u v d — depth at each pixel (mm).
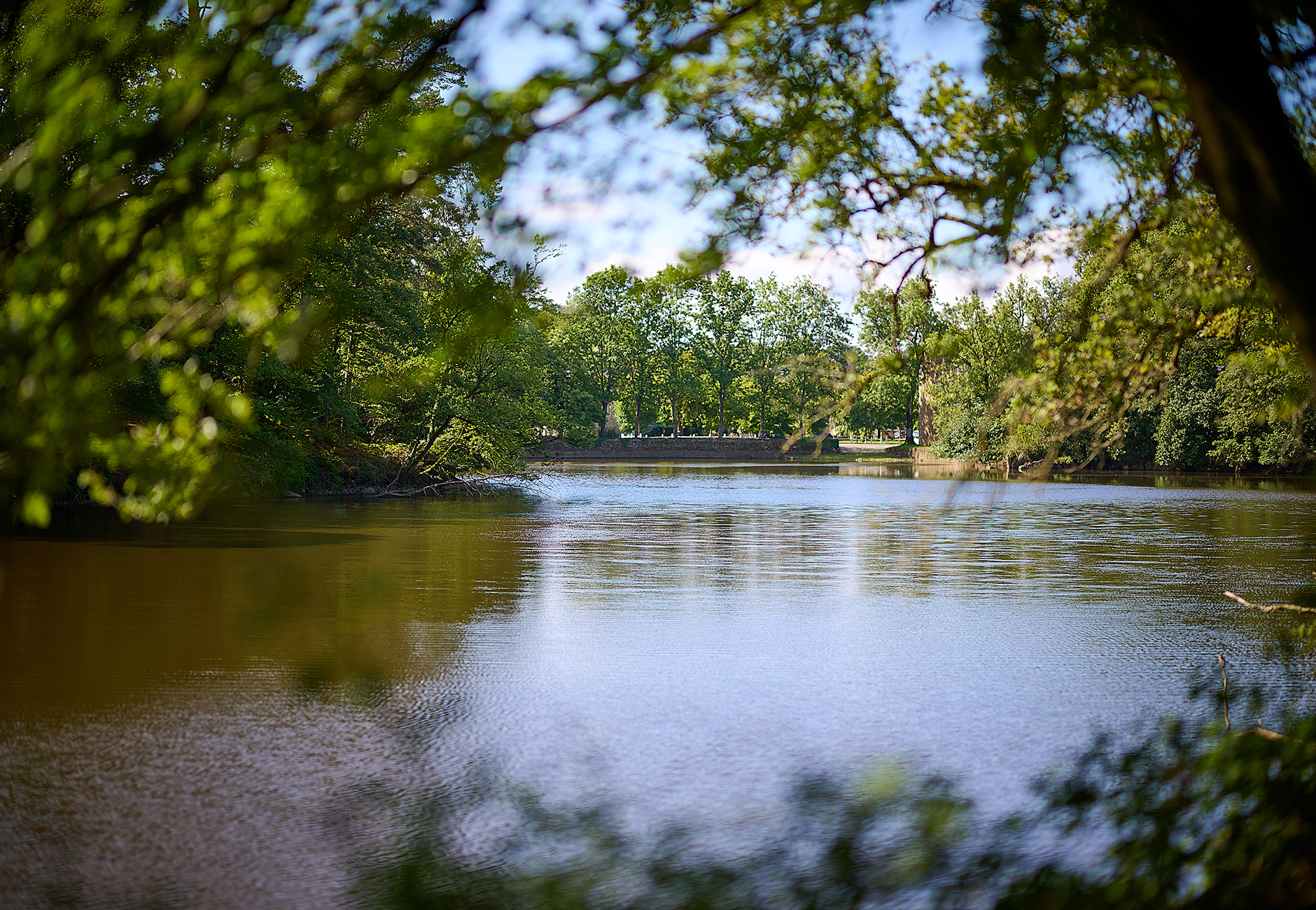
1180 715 9641
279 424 32688
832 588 17688
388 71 3350
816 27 4078
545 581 18219
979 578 18984
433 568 19750
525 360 43031
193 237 3166
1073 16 3824
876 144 4859
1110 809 3867
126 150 3201
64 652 12180
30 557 20703
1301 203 3156
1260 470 62312
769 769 8219
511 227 3566
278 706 10031
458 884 4574
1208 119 3230
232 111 3248
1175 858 3398
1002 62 3555
